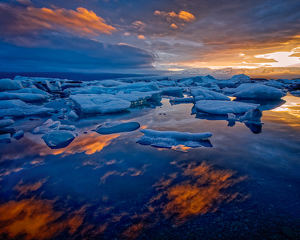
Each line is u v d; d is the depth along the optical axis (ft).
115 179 4.86
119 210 3.59
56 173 5.33
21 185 4.74
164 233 2.95
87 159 6.27
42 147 7.57
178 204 3.70
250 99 21.25
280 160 5.67
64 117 13.84
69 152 6.97
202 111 14.58
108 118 13.26
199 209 3.52
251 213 3.34
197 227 3.04
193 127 10.15
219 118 12.37
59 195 4.23
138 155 6.47
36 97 20.83
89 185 4.61
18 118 13.55
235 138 7.98
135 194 4.14
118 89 26.00
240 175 4.80
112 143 7.84
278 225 3.01
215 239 2.77
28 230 3.18
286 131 8.73
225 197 3.88
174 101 22.20
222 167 5.31
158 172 5.18
